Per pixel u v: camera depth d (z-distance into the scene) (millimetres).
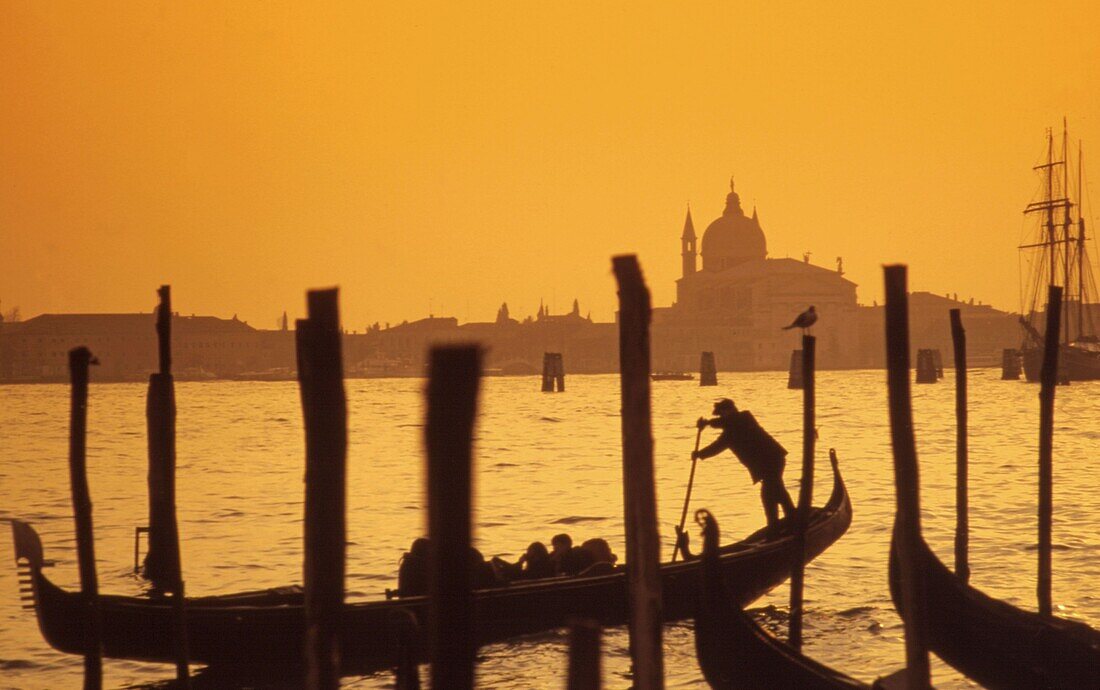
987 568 56656
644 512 23734
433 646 17125
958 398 47500
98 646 32562
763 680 31828
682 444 147375
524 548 66125
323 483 21984
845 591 52188
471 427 16875
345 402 22000
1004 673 35719
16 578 57281
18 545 38688
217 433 184500
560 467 117125
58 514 83062
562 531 72500
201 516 80812
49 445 164125
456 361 16812
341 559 22203
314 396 21875
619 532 72125
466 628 17062
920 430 168625
